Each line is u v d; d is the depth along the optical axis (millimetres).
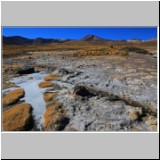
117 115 18688
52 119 17688
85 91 23953
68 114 19078
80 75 34875
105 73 35125
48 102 22609
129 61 46438
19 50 100438
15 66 48250
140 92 25203
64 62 50844
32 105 21953
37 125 17562
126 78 31203
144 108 20969
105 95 24953
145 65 41219
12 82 32500
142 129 16297
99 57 54375
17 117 18516
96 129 16391
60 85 29922
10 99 23562
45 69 43906
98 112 19328
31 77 35875
